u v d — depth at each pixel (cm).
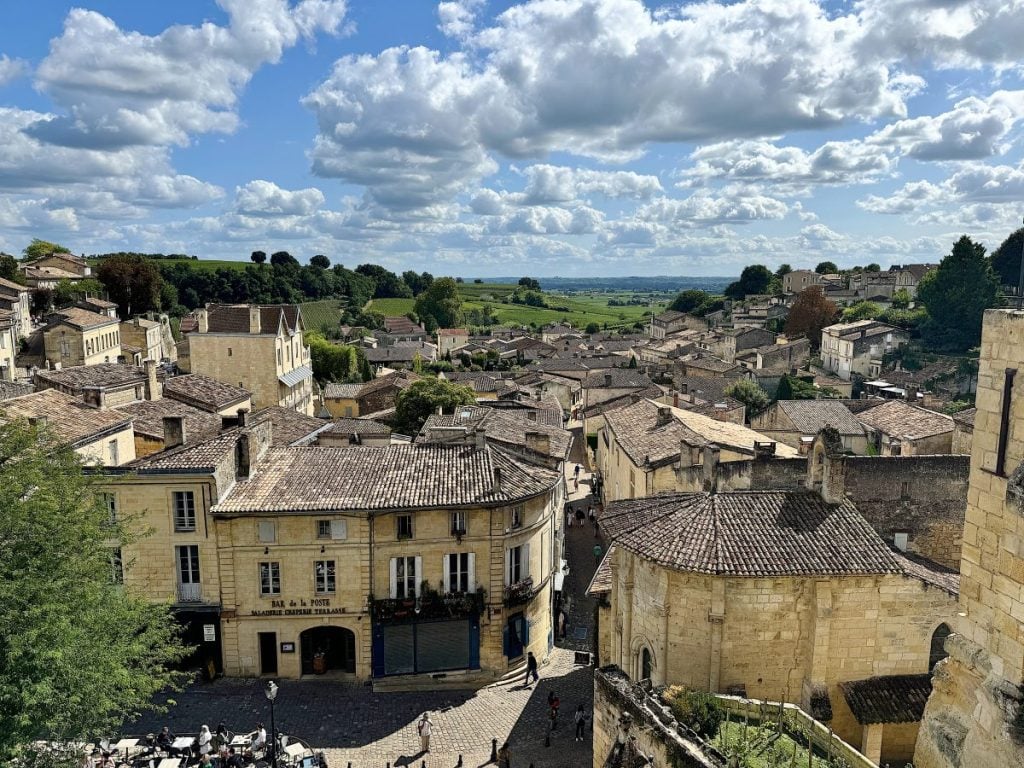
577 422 12144
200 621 3809
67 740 2556
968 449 5981
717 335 15850
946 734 1520
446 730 3469
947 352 12319
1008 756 1337
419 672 3931
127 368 6328
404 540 3834
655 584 2761
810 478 3033
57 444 3275
